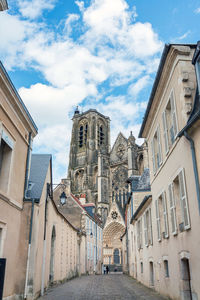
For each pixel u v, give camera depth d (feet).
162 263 40.52
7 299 31.71
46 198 46.62
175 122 33.32
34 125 41.45
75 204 120.37
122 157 220.64
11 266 33.37
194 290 26.99
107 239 178.29
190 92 30.50
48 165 50.52
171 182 35.14
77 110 302.66
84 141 262.88
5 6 27.35
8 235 32.42
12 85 31.58
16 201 35.14
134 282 67.87
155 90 40.40
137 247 69.87
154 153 46.42
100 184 208.74
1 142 32.76
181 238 31.22
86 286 57.26
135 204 80.23
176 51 32.53
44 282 45.93
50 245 52.60
